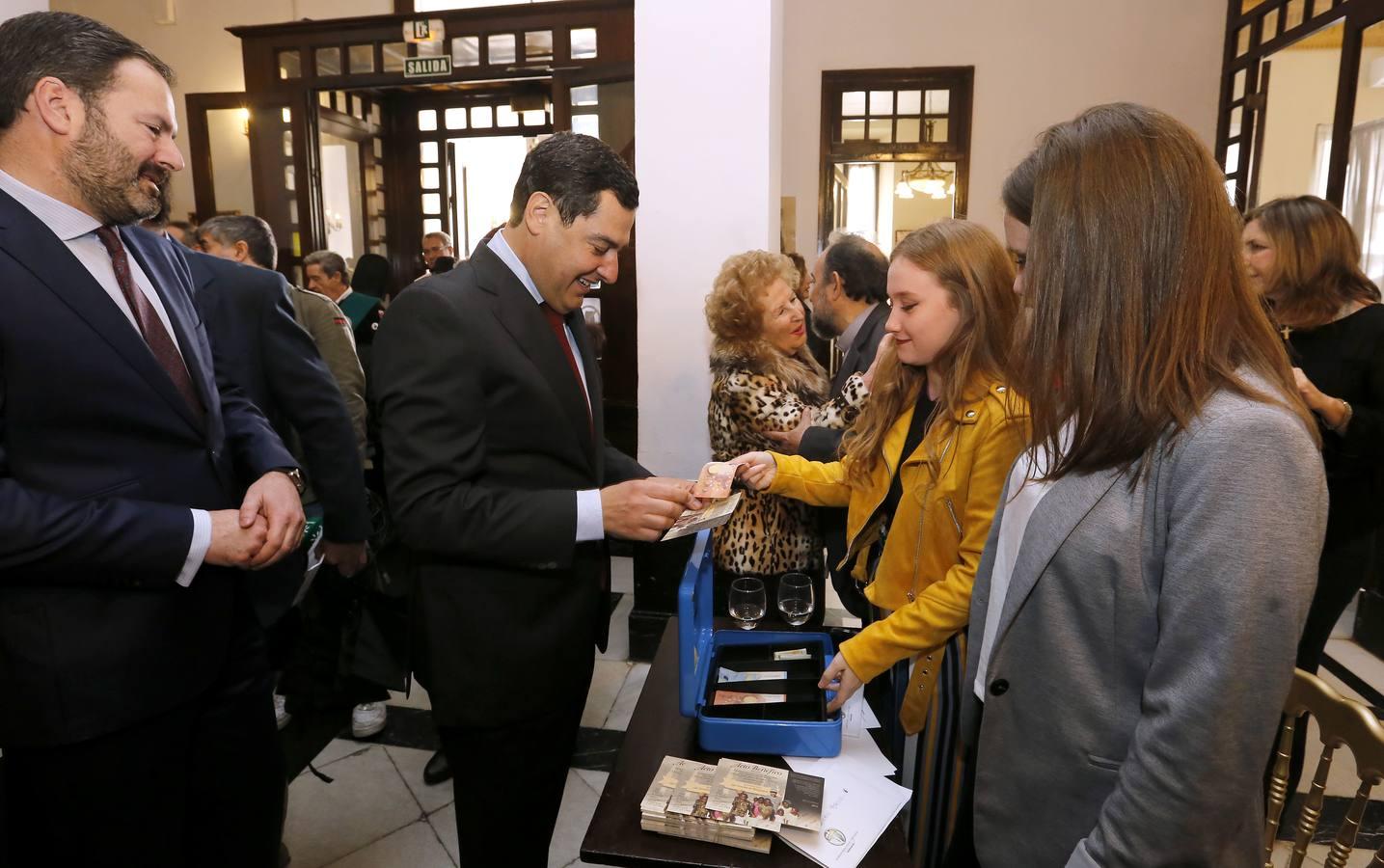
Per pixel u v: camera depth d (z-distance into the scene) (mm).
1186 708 690
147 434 1121
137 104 1042
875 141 5898
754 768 1064
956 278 1230
